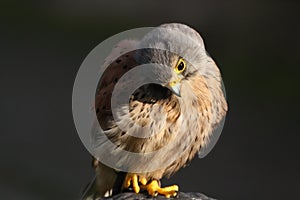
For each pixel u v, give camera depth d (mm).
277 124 21797
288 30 26062
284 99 23297
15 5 30203
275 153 20219
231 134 21109
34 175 19266
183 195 9898
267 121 21953
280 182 18828
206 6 27250
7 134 21359
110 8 28781
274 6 26719
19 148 20609
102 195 10430
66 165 19750
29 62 26891
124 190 10203
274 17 26469
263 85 24000
